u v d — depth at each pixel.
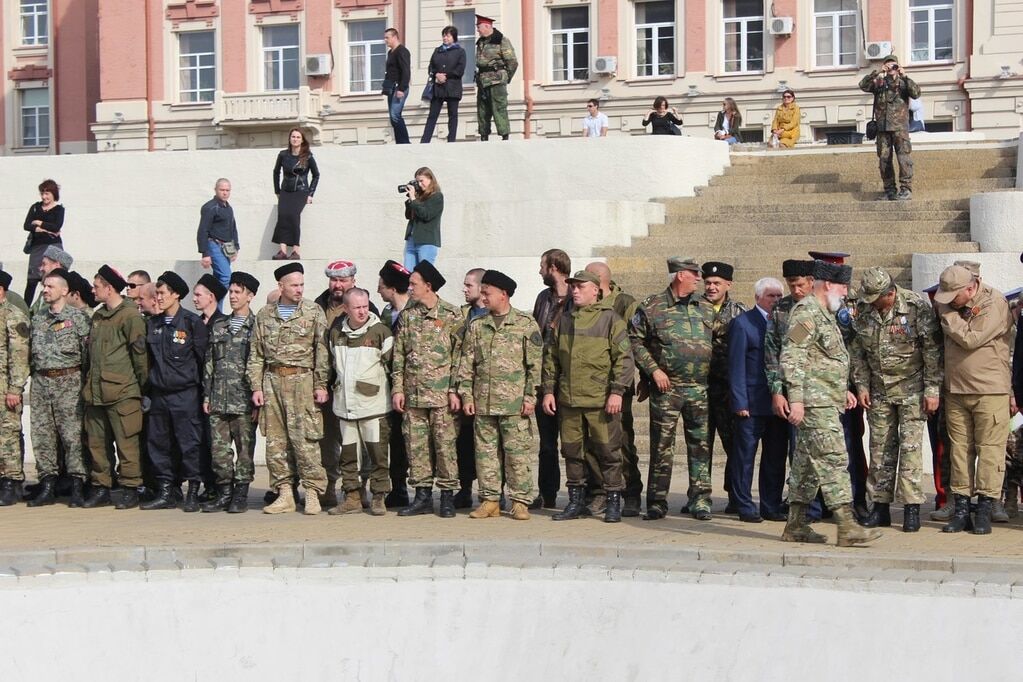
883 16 41.66
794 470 12.18
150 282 16.38
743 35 43.25
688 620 11.05
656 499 13.73
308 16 46.78
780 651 10.82
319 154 26.36
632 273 21.98
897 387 12.87
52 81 51.53
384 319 15.02
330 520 13.79
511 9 44.72
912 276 20.58
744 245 22.84
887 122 23.56
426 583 11.54
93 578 11.46
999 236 21.23
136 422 15.02
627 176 24.95
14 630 11.17
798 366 12.03
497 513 13.96
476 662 11.37
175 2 48.03
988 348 12.62
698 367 13.71
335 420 14.61
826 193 24.56
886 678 10.58
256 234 25.36
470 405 13.81
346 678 11.46
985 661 10.39
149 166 27.25
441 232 23.77
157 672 11.41
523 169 25.42
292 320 14.27
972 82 40.72
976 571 10.95
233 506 14.56
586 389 13.55
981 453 12.70
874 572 10.99
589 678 11.18
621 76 43.97
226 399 14.49
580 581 11.38
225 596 11.57
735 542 12.20
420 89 45.50
